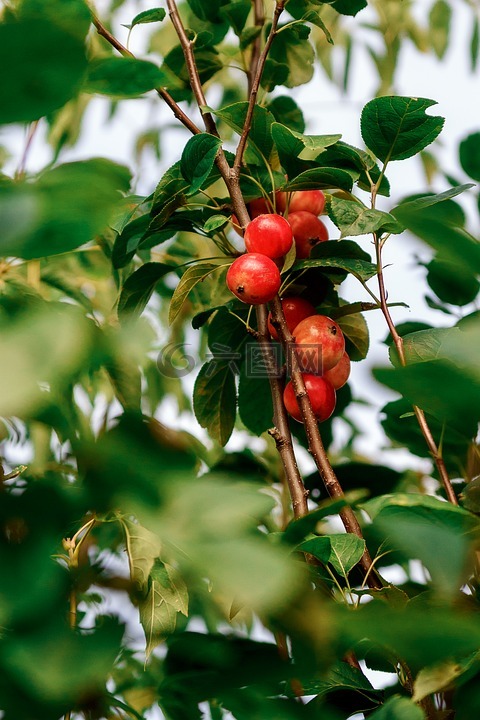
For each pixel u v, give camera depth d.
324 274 1.41
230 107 1.38
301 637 0.62
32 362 0.43
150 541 1.30
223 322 1.43
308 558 1.29
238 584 0.46
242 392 1.44
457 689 1.16
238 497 0.50
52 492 0.50
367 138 1.36
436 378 0.58
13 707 0.53
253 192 1.41
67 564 1.28
